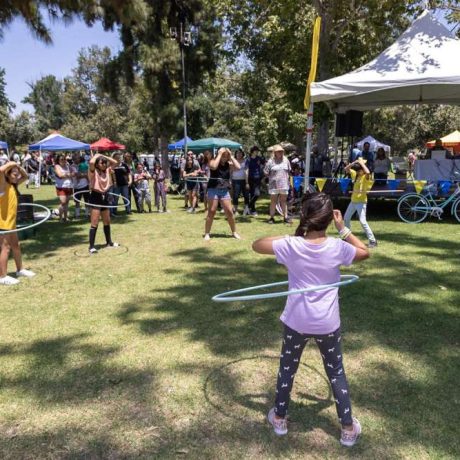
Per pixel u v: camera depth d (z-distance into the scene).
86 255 7.99
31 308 5.35
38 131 63.34
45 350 4.25
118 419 3.17
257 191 12.40
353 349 4.14
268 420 3.11
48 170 28.23
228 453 2.81
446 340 4.30
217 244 8.65
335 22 16.47
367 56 19.05
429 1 14.20
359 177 8.04
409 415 3.15
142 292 5.88
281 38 18.47
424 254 7.58
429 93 13.20
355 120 14.78
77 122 54.31
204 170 13.60
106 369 3.88
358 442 2.88
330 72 16.55
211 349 4.21
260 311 5.12
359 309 5.09
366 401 3.33
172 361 3.99
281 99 22.83
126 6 10.14
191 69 29.77
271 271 6.75
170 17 28.44
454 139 27.50
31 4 9.02
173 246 8.58
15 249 6.51
